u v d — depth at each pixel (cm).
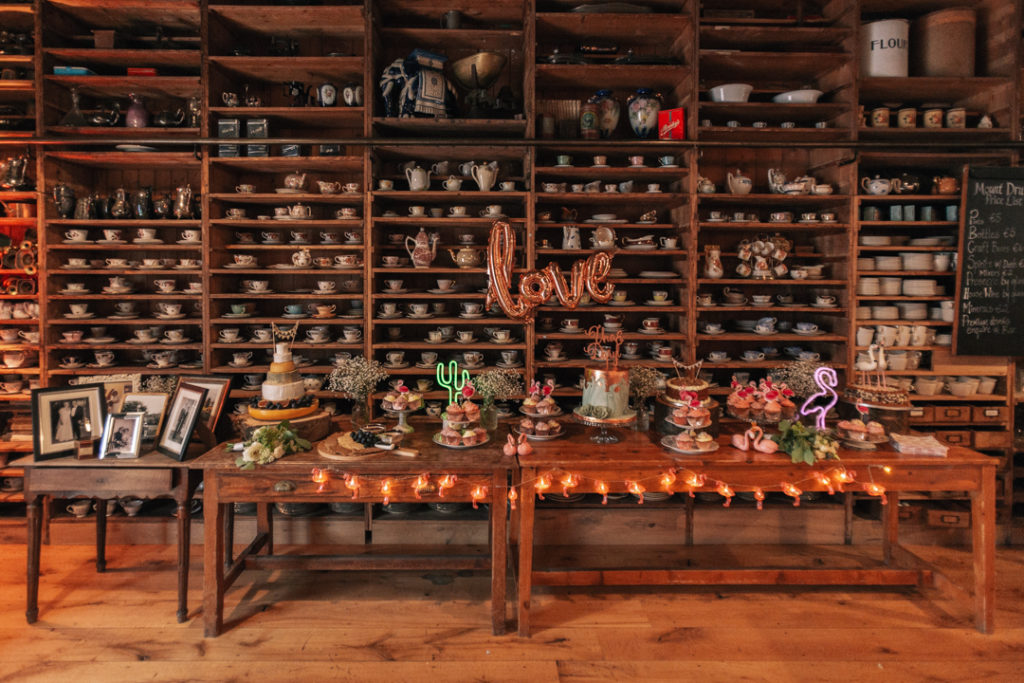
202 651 228
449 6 331
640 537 328
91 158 325
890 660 225
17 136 319
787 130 327
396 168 352
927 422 334
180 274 340
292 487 236
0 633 238
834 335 337
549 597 271
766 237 355
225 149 323
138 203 330
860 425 252
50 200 323
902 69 333
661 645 234
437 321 329
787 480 241
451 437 249
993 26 341
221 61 320
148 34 346
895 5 349
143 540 324
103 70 344
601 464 234
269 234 335
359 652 228
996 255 324
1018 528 332
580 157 351
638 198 327
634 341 353
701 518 329
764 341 365
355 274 351
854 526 329
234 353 343
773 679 213
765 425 276
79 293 328
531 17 319
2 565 299
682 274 338
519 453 240
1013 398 334
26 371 327
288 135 353
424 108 318
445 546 326
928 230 362
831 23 344
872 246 333
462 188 349
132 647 230
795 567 273
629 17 322
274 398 260
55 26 326
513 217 346
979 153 330
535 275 265
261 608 260
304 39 351
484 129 332
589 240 354
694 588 280
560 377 350
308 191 356
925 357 346
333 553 315
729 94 333
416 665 221
